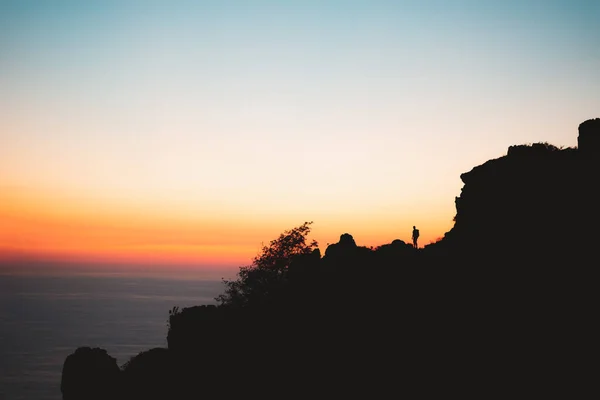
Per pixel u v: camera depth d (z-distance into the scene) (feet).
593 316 145.48
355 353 177.37
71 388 261.65
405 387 150.30
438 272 204.33
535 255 182.80
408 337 173.27
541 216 199.41
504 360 143.74
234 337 230.07
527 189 215.31
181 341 251.39
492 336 155.22
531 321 153.79
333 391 163.22
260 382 192.44
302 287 235.81
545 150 234.79
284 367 191.52
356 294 213.05
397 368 160.45
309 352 191.31
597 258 166.50
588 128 223.71
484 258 197.16
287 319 219.20
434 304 184.96
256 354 211.00
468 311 172.14
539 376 133.08
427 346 164.96
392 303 196.65
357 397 155.02
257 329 225.56
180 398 213.87
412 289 200.54
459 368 148.66
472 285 184.85
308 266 247.29
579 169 210.38
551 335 145.28
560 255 176.65
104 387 253.65
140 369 249.75
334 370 173.58
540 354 140.36
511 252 191.52
